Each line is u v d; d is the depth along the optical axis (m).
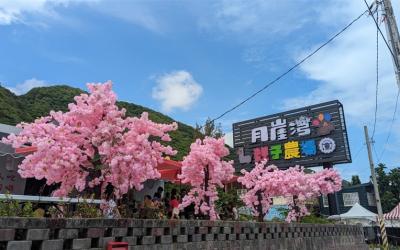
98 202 6.80
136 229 6.36
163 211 9.29
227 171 11.58
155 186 14.77
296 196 16.89
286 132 28.39
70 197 6.70
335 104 26.89
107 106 7.67
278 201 25.95
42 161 7.20
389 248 25.17
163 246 6.91
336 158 25.69
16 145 7.49
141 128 7.85
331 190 17.97
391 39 12.05
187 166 10.98
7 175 11.27
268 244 10.77
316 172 18.81
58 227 5.03
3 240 4.34
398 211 24.62
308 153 26.84
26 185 11.71
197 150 11.02
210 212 10.95
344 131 26.06
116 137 7.35
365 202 36.53
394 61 12.00
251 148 29.73
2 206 5.15
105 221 5.78
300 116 28.12
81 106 7.74
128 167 7.21
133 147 7.27
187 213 11.78
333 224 16.19
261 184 15.45
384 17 12.19
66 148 7.26
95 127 7.70
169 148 8.13
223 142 11.57
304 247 12.97
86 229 5.45
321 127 26.92
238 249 9.30
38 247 4.75
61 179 7.51
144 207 7.97
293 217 17.09
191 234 7.75
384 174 39.34
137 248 6.31
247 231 9.88
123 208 7.37
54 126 7.62
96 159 7.63
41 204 6.41
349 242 17.06
